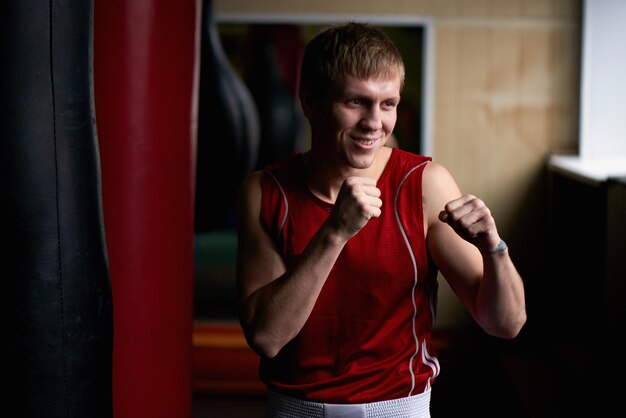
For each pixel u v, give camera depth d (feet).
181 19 7.32
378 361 4.84
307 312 4.61
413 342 4.89
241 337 14.07
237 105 14.38
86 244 5.06
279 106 14.55
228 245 14.56
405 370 4.85
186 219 7.60
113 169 7.01
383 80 4.54
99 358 5.22
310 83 4.73
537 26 14.56
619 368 10.53
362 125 4.57
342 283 4.79
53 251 4.89
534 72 14.64
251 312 4.74
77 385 5.06
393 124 4.69
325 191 4.93
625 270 10.78
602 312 10.97
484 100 14.69
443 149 14.76
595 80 14.34
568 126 14.69
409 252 4.80
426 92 14.65
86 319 5.09
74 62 4.90
